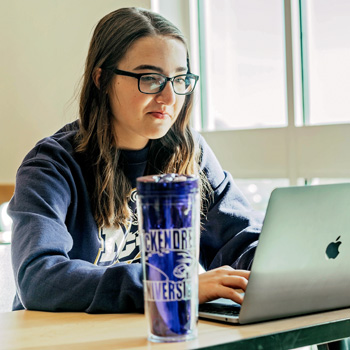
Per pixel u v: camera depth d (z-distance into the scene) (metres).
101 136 1.59
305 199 1.00
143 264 0.93
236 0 2.79
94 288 1.15
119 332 0.99
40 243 1.27
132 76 1.53
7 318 1.14
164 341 0.91
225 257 1.64
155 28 1.55
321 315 1.08
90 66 1.62
